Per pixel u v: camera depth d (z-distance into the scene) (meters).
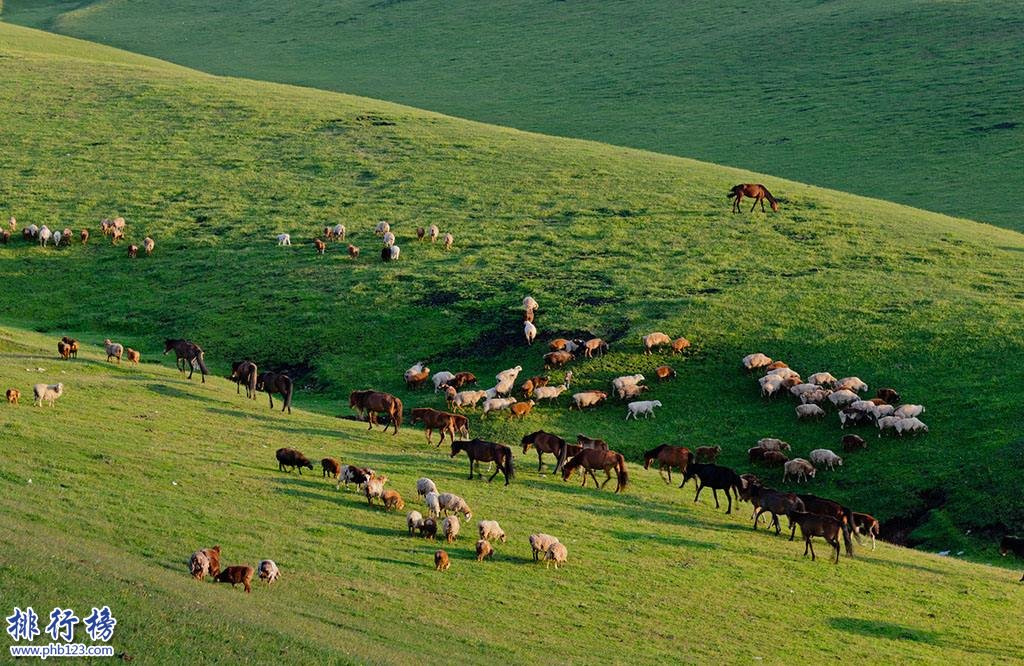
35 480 28.67
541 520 32.59
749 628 26.23
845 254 64.94
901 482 41.88
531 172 82.75
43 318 61.47
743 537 33.78
